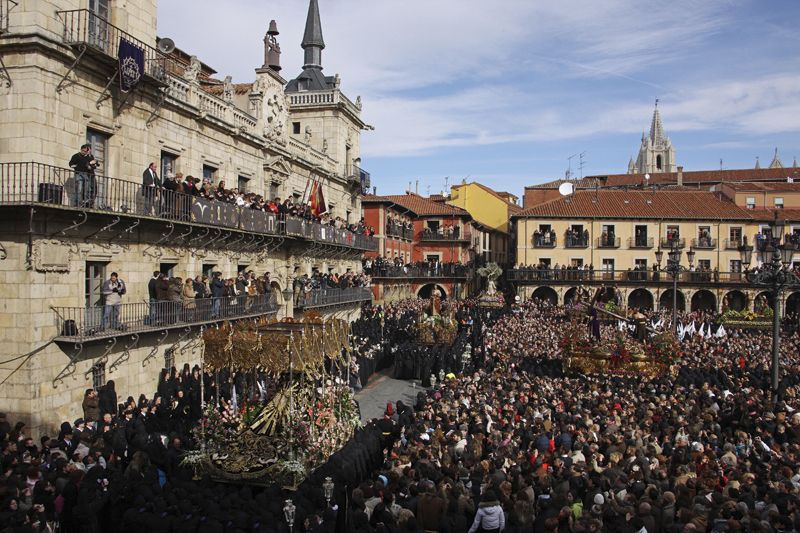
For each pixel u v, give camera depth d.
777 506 9.55
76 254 17.08
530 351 27.00
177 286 20.55
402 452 13.42
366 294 41.59
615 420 14.80
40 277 15.80
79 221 16.80
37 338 15.69
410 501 10.77
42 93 16.02
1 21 15.60
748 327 39.94
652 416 15.74
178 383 19.31
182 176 22.70
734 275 53.38
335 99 39.88
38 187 15.59
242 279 24.69
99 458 12.25
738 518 9.31
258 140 28.83
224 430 13.75
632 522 9.33
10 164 15.43
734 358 25.86
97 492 10.93
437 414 16.03
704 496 10.27
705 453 12.63
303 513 10.39
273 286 30.14
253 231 25.52
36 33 15.58
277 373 13.83
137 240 19.78
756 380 21.17
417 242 63.34
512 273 55.00
